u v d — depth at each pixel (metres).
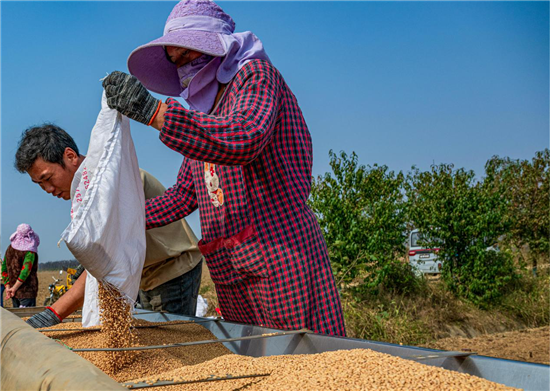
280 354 1.64
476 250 9.10
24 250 6.62
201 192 2.09
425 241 9.48
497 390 1.07
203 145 1.51
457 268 9.16
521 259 10.46
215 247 2.02
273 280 1.86
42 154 2.26
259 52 1.88
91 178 1.66
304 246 1.88
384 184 8.41
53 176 2.29
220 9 1.99
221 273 2.06
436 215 9.30
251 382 1.33
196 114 1.53
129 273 1.72
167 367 1.68
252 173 1.88
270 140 1.87
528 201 11.66
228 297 2.12
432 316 7.88
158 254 2.80
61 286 8.12
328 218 7.48
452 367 1.25
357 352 1.39
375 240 7.56
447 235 9.10
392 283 8.26
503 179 11.84
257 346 1.73
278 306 1.87
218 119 1.55
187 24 1.92
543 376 1.06
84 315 2.11
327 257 1.97
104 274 1.66
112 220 1.67
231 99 1.85
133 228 1.79
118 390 0.62
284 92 1.93
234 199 1.90
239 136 1.55
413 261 9.95
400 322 7.13
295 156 1.94
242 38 1.91
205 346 1.96
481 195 9.66
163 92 2.32
